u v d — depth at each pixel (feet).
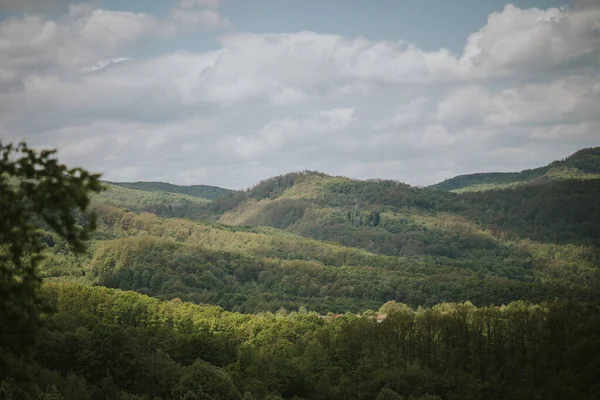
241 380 424.87
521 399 425.69
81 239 86.89
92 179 86.58
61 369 354.33
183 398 337.11
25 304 88.89
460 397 425.69
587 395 418.72
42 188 83.41
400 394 426.92
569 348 458.50
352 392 437.58
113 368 352.69
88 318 453.17
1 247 90.27
